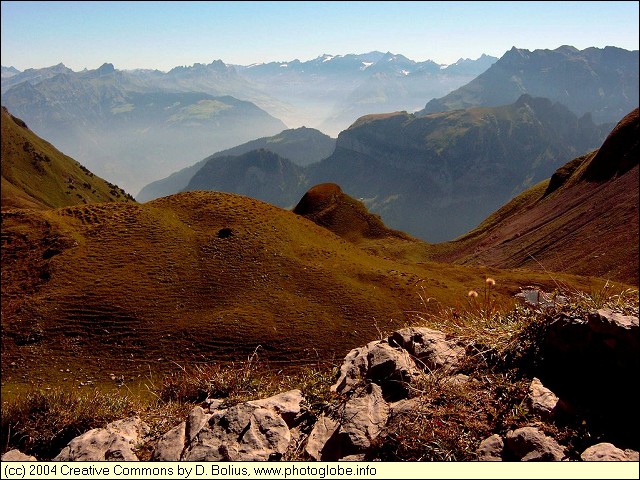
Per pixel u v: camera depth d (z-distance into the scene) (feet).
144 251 159.53
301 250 175.94
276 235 179.52
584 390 16.79
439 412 16.48
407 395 18.53
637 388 15.81
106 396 24.00
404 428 15.87
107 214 184.03
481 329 21.94
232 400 20.26
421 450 15.11
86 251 157.89
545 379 17.72
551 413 15.83
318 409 18.47
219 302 138.21
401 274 168.86
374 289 152.97
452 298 149.18
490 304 25.40
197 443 16.35
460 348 20.95
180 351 115.34
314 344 120.16
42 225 172.55
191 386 23.72
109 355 113.80
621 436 14.87
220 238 170.91
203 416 17.90
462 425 16.01
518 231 335.88
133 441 17.74
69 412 20.97
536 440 14.33
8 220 177.17
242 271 154.20
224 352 115.34
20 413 21.07
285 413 18.25
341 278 157.07
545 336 18.90
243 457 15.56
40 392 22.62
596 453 13.53
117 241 164.86
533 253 281.13
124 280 143.13
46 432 19.85
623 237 228.84
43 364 109.19
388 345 22.65
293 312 134.62
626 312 17.62
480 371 19.02
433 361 20.27
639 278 191.52
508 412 16.26
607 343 16.60
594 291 20.43
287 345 118.93
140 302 133.80
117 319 126.31
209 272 151.53
